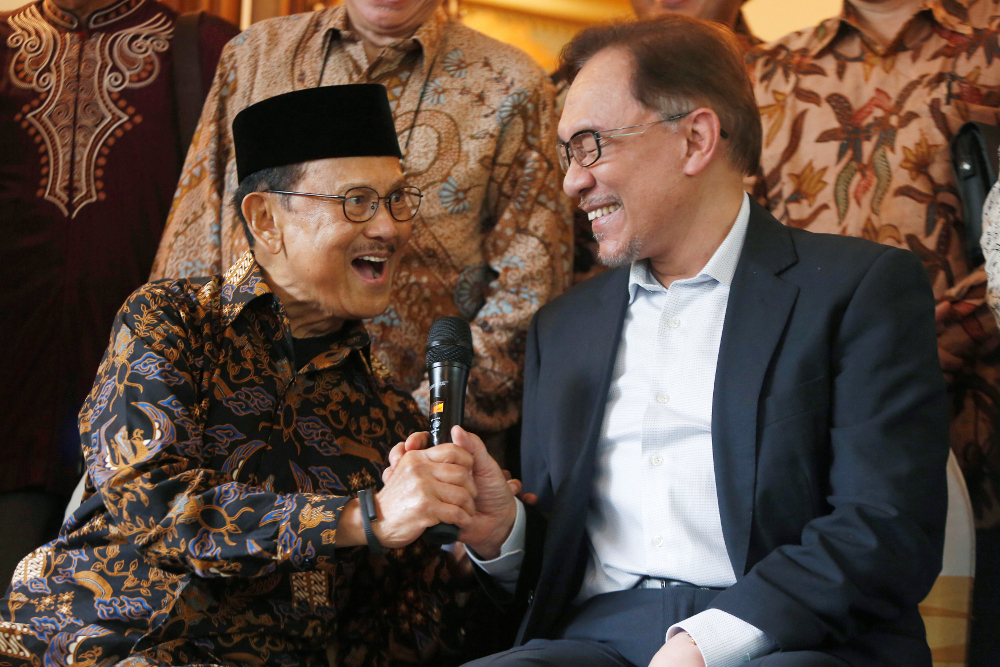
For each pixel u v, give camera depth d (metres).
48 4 2.90
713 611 1.52
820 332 1.69
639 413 1.83
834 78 2.75
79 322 2.72
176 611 1.62
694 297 1.86
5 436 2.62
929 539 1.57
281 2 3.77
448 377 1.77
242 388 1.81
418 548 2.00
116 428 1.68
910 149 2.59
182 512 1.57
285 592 1.75
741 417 1.68
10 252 2.73
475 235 2.59
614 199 1.86
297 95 1.83
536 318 2.11
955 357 2.37
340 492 1.85
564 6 4.02
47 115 2.82
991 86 2.58
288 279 1.88
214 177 2.61
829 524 1.56
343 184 1.82
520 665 1.56
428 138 2.55
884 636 1.58
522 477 1.99
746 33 3.19
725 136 1.85
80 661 1.59
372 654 1.96
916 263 1.75
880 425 1.60
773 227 1.88
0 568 2.52
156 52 2.90
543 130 2.65
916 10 2.68
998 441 2.36
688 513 1.71
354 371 2.01
